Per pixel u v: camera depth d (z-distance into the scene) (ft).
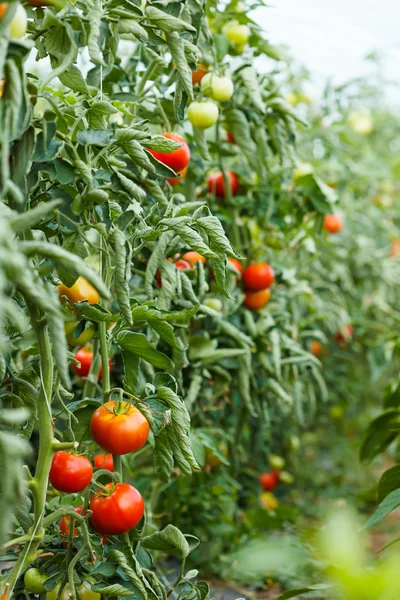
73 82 5.69
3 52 4.82
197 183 8.27
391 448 12.66
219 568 8.01
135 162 5.73
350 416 13.97
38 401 5.51
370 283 12.35
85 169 5.50
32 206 5.65
